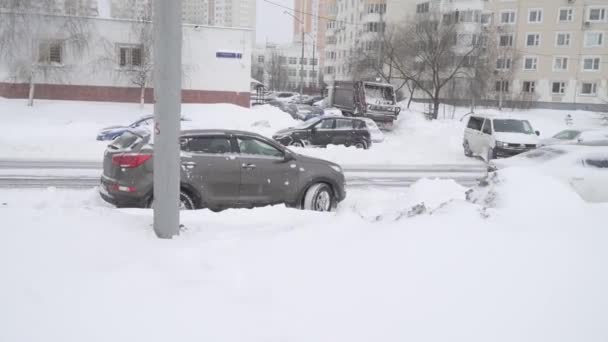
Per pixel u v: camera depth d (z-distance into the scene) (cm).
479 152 2184
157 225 515
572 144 1166
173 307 357
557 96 6406
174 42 507
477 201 565
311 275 397
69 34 3272
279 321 341
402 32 4834
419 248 414
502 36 6556
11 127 2473
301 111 3828
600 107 5850
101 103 3428
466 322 327
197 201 856
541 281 366
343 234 487
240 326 337
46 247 437
